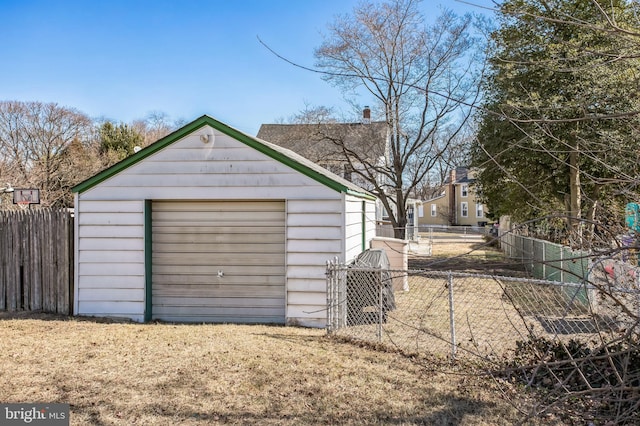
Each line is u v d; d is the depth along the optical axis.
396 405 4.27
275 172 8.43
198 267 8.80
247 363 5.39
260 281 8.72
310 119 21.91
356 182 27.33
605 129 7.96
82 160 30.16
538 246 13.68
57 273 8.80
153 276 8.84
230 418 3.97
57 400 4.27
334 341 6.56
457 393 4.54
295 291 8.28
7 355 5.62
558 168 12.90
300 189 8.35
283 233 8.67
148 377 4.90
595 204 4.16
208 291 8.78
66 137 31.23
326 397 4.44
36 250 8.88
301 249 8.30
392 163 24.77
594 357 2.86
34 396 4.35
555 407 3.37
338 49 19.27
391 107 20.38
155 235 8.85
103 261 8.66
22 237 8.95
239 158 8.50
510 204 17.00
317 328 7.96
